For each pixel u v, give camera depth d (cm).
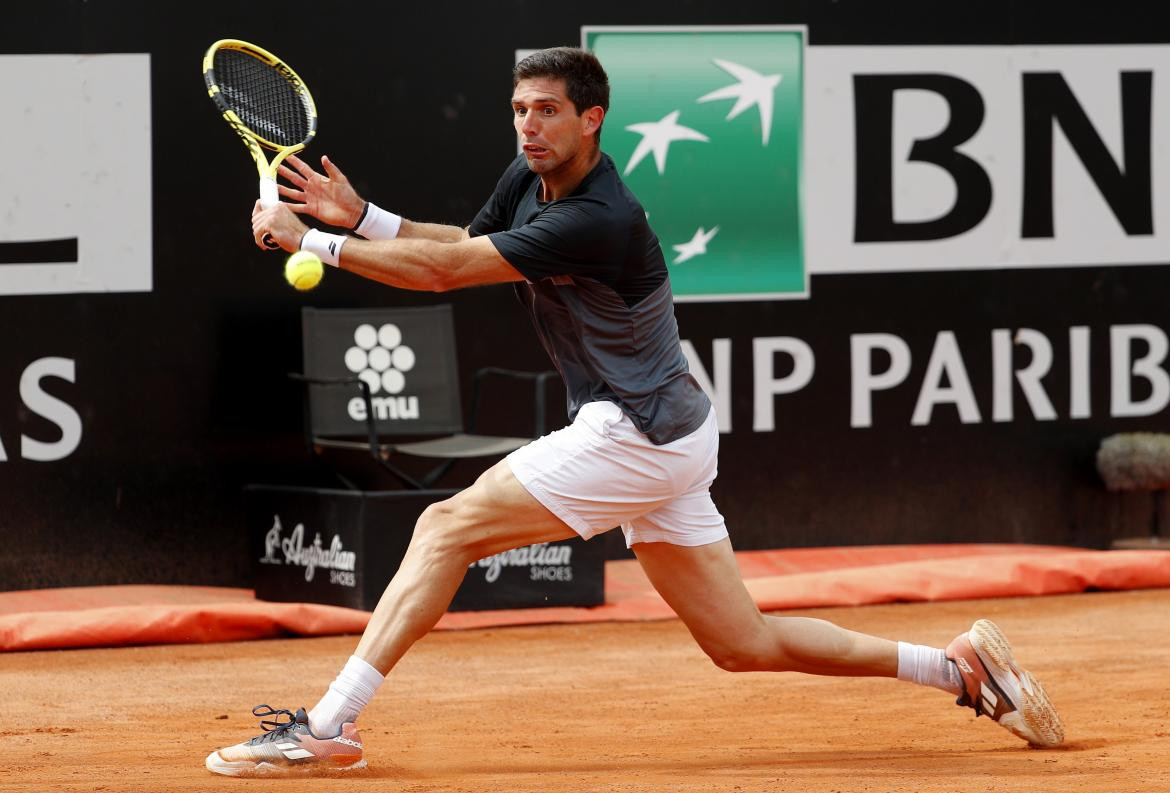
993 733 1516
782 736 1525
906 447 2748
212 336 2506
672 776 1234
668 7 2616
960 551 2736
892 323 2731
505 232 1209
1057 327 2769
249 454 2525
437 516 1240
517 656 2034
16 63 2405
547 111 1175
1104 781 1173
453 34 2553
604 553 2320
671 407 1225
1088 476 2781
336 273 2550
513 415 2627
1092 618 2280
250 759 1222
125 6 2438
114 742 1506
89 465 2470
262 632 2150
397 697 1775
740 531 2702
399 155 2547
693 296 2658
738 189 2661
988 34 2723
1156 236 2773
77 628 2088
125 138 2453
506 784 1184
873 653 1339
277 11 2489
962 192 2738
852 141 2697
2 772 1302
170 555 2508
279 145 1410
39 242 2431
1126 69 2762
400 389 2509
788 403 2706
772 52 2656
